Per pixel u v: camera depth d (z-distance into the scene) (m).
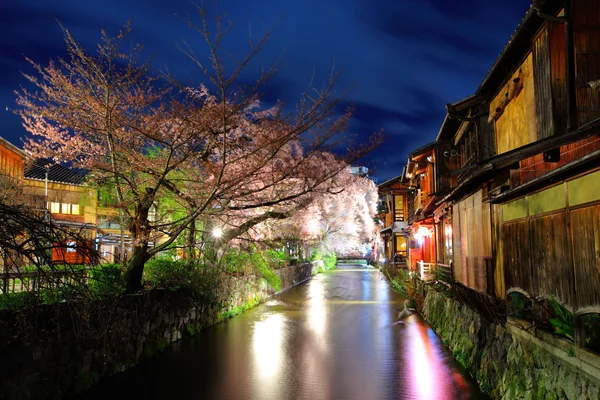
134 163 14.77
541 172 10.99
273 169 15.37
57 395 9.57
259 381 11.70
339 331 18.58
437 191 23.16
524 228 8.13
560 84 10.19
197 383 11.52
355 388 11.06
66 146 15.70
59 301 10.01
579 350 5.67
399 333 18.00
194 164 16.36
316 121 14.95
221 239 19.62
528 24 10.92
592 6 9.83
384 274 52.53
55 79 14.40
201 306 18.97
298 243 31.97
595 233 5.48
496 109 14.78
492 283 11.38
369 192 48.06
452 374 11.97
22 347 8.60
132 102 14.85
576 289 5.96
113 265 13.52
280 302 28.64
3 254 7.49
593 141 9.35
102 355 11.52
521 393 7.58
